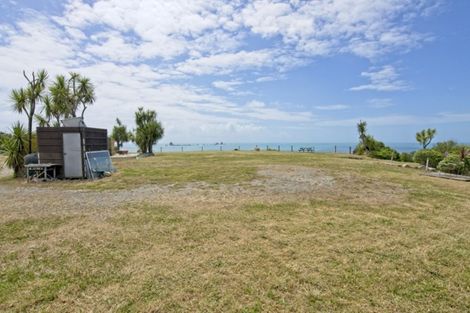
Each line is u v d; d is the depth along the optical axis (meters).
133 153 30.39
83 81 14.73
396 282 2.78
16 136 10.11
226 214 5.03
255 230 4.23
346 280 2.81
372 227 4.41
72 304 2.39
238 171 11.21
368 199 6.30
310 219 4.79
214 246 3.62
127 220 4.65
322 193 6.90
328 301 2.45
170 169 12.29
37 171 9.41
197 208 5.43
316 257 3.32
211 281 2.77
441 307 2.38
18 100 10.16
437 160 14.50
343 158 19.89
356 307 2.37
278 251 3.48
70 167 9.59
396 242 3.80
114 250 3.48
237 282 2.75
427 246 3.68
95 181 8.98
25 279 2.78
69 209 5.36
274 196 6.53
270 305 2.39
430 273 2.97
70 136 9.60
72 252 3.41
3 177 10.27
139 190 7.31
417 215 5.10
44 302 2.41
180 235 3.99
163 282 2.74
